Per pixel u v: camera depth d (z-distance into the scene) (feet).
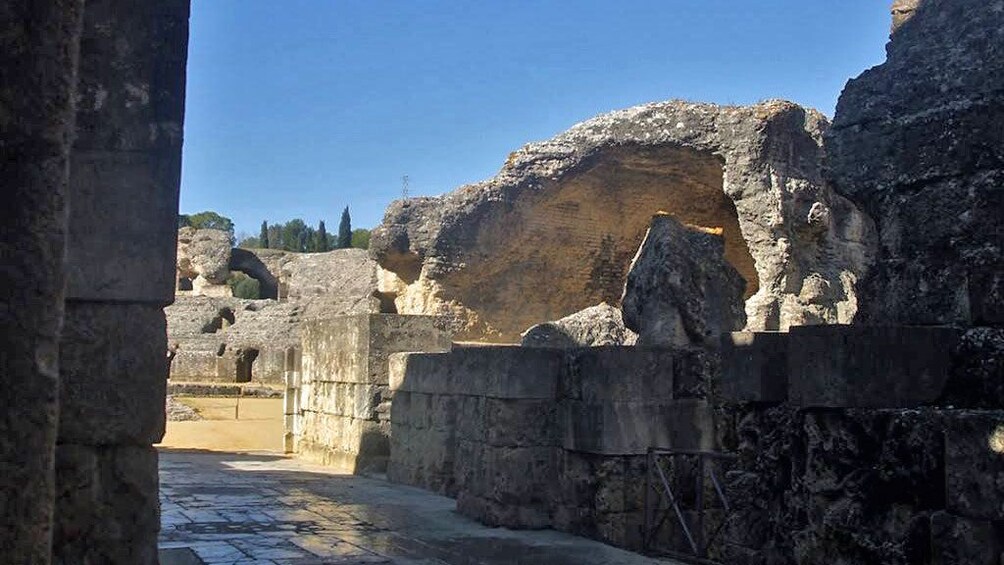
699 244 32.35
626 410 28.71
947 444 14.97
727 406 25.91
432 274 86.48
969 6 19.17
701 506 26.18
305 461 56.75
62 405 15.17
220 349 140.67
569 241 92.07
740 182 79.87
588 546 28.09
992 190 17.31
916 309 18.16
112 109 15.75
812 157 82.38
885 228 19.15
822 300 79.41
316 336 57.88
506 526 31.01
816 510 16.89
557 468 31.32
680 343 31.04
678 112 83.41
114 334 15.53
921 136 18.66
